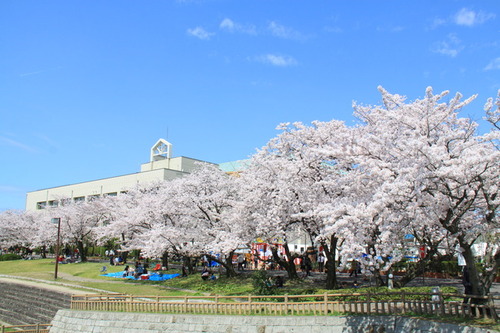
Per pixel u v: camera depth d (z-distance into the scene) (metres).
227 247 26.39
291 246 46.88
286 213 24.00
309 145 24.30
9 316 32.94
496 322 13.31
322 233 19.73
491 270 14.97
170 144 72.50
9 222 68.81
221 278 30.59
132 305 22.64
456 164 13.26
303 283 26.83
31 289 33.94
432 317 14.83
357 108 20.88
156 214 34.69
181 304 21.06
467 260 14.67
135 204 47.38
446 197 14.24
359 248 14.47
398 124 16.52
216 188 33.66
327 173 22.28
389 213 14.40
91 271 42.81
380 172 14.64
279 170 24.72
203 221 33.19
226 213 32.59
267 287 22.48
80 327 23.70
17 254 66.50
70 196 78.69
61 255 65.25
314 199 22.11
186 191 33.56
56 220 39.69
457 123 16.22
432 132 15.30
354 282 24.47
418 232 17.48
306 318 17.33
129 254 59.03
